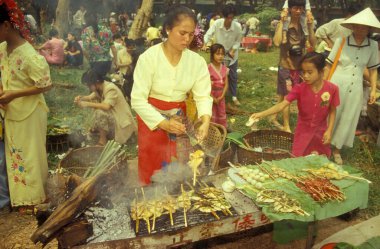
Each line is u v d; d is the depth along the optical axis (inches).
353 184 124.3
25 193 151.9
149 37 425.7
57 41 425.4
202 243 136.3
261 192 116.5
